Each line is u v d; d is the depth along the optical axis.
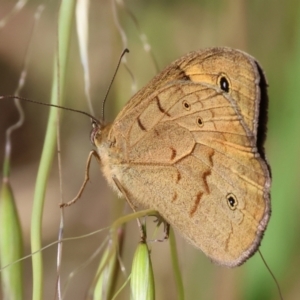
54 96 0.38
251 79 0.38
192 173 0.39
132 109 0.39
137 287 0.37
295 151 0.43
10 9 0.52
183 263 0.42
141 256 0.37
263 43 0.44
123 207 0.41
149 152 0.39
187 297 0.43
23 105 0.52
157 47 0.45
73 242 0.48
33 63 0.50
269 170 0.38
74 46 0.46
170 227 0.38
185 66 0.39
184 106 0.39
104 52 0.46
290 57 0.44
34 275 0.37
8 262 0.38
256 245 0.38
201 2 0.45
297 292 0.43
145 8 0.45
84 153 0.49
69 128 0.49
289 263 0.43
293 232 0.43
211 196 0.39
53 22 0.49
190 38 0.45
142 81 0.44
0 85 0.52
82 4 0.39
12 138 0.53
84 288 0.47
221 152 0.38
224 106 0.38
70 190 0.49
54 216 0.49
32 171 0.53
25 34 0.51
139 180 0.39
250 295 0.43
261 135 0.38
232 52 0.39
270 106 0.44
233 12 0.44
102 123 0.40
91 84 0.46
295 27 0.44
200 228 0.39
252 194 0.38
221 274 0.43
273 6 0.44
